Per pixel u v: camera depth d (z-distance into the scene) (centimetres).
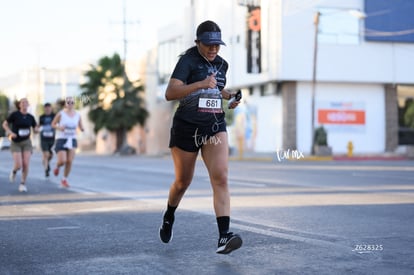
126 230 1066
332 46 5428
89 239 977
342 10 5419
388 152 5634
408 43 5634
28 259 827
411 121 5838
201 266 767
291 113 5472
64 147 1966
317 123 5553
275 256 821
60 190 1883
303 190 1838
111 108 7338
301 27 5328
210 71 777
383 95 5738
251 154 5706
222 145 788
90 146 9525
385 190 1830
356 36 5497
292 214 1267
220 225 784
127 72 7581
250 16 5262
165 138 7231
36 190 1881
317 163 4181
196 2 3956
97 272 743
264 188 1916
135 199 1598
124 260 810
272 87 5603
